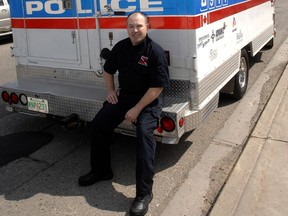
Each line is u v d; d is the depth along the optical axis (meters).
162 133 3.52
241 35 5.27
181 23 3.56
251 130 4.75
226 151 4.26
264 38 7.01
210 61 4.03
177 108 3.53
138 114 3.31
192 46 3.58
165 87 3.34
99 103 3.81
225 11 4.41
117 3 3.81
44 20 4.32
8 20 11.29
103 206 3.34
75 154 4.30
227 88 5.46
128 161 4.12
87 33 4.10
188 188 3.57
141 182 3.18
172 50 3.68
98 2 3.92
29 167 4.02
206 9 3.77
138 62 3.35
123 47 3.46
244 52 5.57
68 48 4.29
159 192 3.52
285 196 3.39
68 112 4.06
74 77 4.38
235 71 5.14
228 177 3.69
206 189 3.55
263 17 6.70
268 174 3.73
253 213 3.17
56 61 4.43
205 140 4.52
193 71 3.65
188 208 3.28
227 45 4.63
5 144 4.55
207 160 4.07
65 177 3.82
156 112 3.37
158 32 3.69
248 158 4.01
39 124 5.14
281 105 5.43
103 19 3.95
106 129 3.49
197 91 3.71
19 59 4.71
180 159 4.10
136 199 3.21
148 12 3.68
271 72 7.12
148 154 3.19
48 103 4.15
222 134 4.67
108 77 3.67
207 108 3.99
